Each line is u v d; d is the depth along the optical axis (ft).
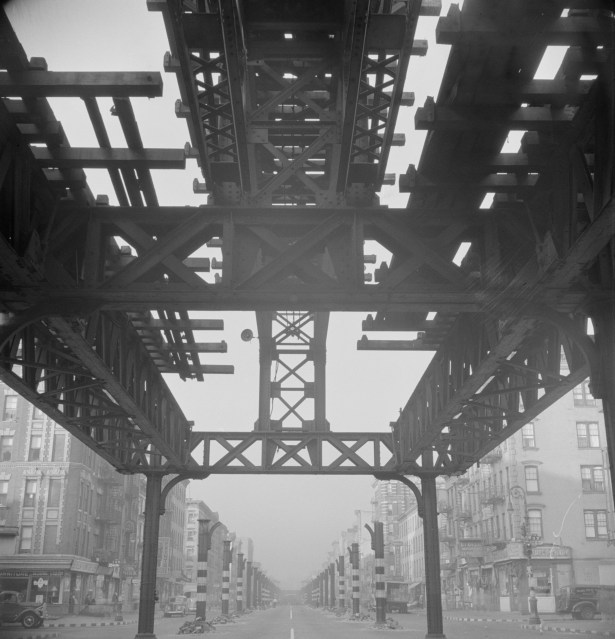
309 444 77.77
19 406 192.85
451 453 75.15
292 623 153.99
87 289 35.27
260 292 35.17
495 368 48.19
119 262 45.03
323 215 36.22
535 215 35.76
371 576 355.56
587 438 190.60
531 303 36.37
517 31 26.50
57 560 178.19
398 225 36.24
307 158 34.42
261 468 76.43
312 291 35.22
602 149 28.48
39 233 35.83
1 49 27.20
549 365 49.34
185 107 34.68
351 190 37.11
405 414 74.95
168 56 31.65
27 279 34.19
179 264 35.35
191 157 35.19
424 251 35.94
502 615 171.12
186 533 387.55
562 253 32.24
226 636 96.53
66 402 54.13
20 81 28.37
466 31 26.55
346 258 36.01
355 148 32.27
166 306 36.47
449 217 37.09
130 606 243.40
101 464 213.25
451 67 28.76
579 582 178.60
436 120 30.53
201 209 36.01
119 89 28.32
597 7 26.63
